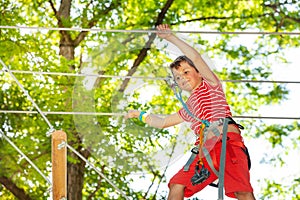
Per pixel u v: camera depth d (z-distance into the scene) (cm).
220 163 496
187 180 518
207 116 519
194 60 522
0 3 1458
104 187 1531
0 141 1412
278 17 1627
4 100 1439
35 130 1432
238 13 1605
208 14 1602
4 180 1420
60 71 1402
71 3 1499
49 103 1410
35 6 1517
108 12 1506
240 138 521
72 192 1422
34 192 1452
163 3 1528
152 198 1507
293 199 1719
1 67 1409
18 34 1425
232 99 1659
